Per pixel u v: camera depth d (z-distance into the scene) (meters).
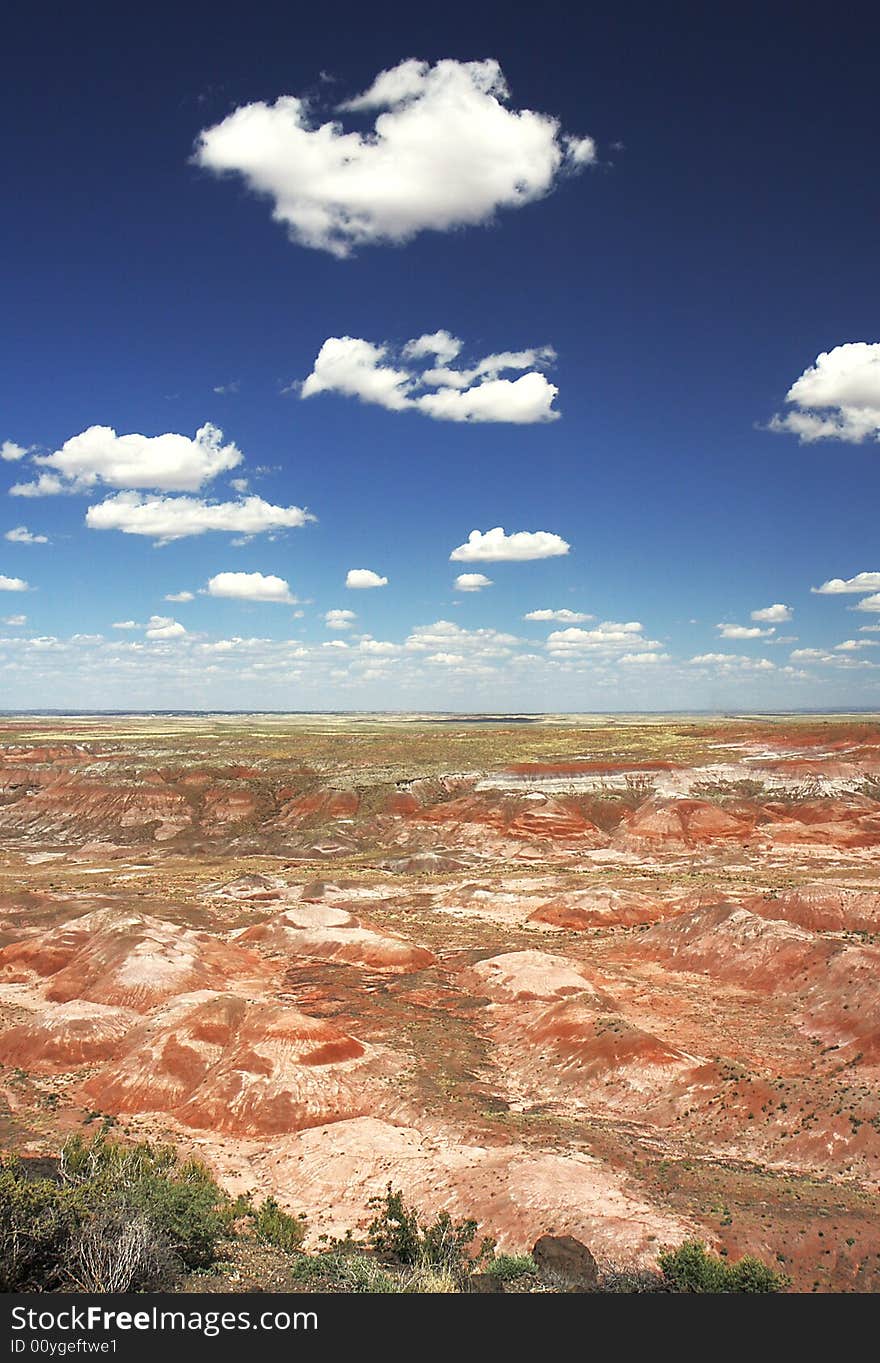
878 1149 32.22
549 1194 27.27
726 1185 29.16
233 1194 30.61
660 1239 24.25
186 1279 17.67
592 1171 29.59
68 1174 24.05
